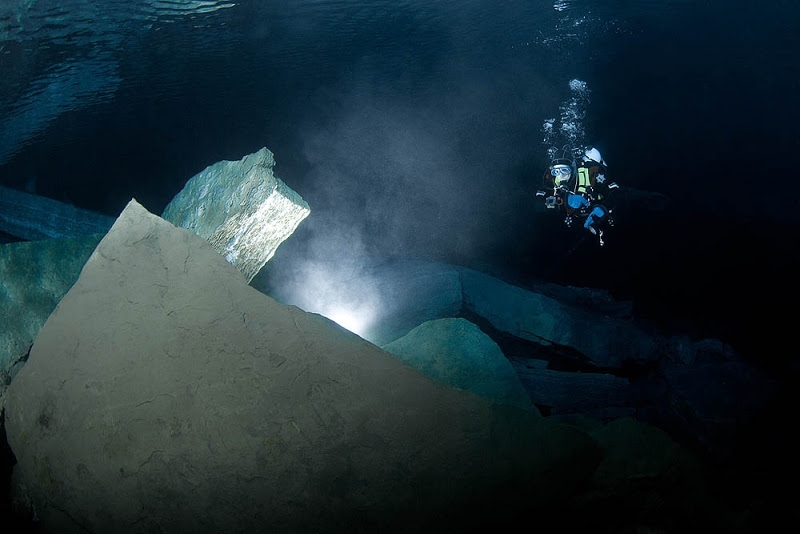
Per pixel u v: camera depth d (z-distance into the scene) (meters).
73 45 9.30
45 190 13.31
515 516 2.12
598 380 5.13
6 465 2.69
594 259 10.94
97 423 2.16
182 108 14.16
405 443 2.09
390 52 15.26
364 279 5.48
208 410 2.11
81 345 2.26
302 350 2.17
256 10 10.79
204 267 2.28
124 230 2.35
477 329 3.06
